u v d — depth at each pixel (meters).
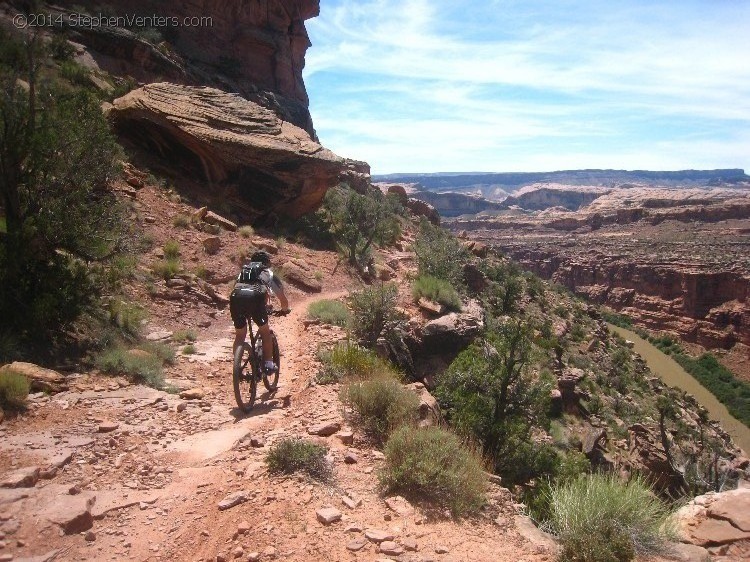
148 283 11.99
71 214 8.72
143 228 14.82
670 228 174.12
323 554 3.43
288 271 16.92
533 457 11.78
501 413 12.38
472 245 44.50
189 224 16.72
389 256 26.11
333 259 21.05
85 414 5.84
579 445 21.70
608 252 140.00
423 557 3.44
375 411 6.09
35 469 4.27
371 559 3.38
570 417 24.66
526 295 41.47
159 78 32.91
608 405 29.45
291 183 22.17
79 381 6.89
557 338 33.56
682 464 24.59
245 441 5.41
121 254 10.15
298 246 21.33
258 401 7.02
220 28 49.41
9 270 7.71
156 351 8.79
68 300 8.18
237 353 6.43
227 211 20.39
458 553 3.55
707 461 26.52
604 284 129.12
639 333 100.88
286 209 23.28
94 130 9.24
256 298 6.66
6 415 5.44
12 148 8.16
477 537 3.88
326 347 9.42
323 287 17.61
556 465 11.80
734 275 97.81
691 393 65.06
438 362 13.57
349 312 13.33
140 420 5.91
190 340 10.34
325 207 28.22
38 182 8.71
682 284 105.62
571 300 57.03
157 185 18.66
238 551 3.44
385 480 4.46
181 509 4.05
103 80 25.62
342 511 4.02
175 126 19.72
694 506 4.43
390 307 13.02
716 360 84.69
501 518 4.32
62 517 3.62
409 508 4.12
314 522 3.81
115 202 11.69
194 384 7.85
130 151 20.05
